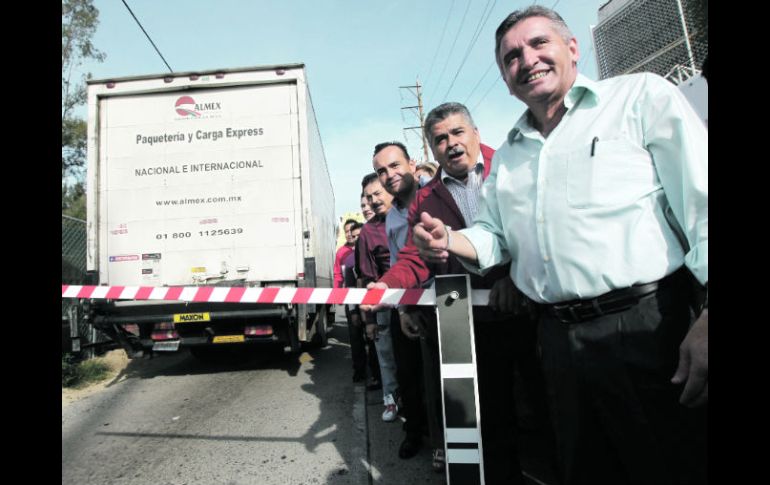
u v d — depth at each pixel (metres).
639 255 1.21
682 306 1.23
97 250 4.79
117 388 4.88
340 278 6.03
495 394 2.00
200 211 4.87
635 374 1.22
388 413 3.53
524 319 2.00
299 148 4.93
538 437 2.51
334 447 3.04
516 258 1.55
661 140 1.18
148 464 2.88
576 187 1.30
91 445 3.23
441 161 2.29
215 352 6.13
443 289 1.60
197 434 3.39
